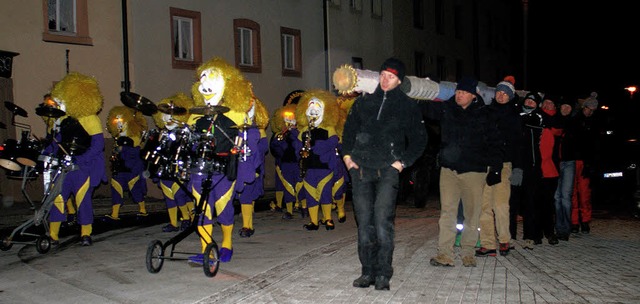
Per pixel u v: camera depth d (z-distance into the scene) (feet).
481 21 150.92
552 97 32.58
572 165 34.50
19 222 45.96
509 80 28.84
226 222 27.84
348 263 27.53
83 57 63.31
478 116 26.09
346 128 23.21
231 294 22.45
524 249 31.53
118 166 44.73
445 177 26.63
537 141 31.24
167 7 71.82
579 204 38.34
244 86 28.58
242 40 83.35
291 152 43.11
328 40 96.84
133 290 23.29
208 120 27.43
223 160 26.78
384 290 22.56
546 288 23.04
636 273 25.77
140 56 68.74
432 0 128.77
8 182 55.67
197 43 75.87
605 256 29.68
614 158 59.77
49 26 61.52
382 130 22.44
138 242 34.19
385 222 22.38
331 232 37.29
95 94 32.99
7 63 56.80
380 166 22.35
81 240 33.12
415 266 26.86
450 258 26.78
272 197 67.97
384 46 112.16
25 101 58.54
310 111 37.35
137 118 45.52
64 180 32.45
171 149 25.72
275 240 34.32
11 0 57.77
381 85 22.58
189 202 38.40
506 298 21.57
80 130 32.50
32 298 22.30
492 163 26.30
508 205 29.58
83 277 25.39
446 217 26.61
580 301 21.27
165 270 26.55
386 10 113.09
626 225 41.93
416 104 22.76
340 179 40.86
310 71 94.22
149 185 65.92
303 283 23.89
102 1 64.95
